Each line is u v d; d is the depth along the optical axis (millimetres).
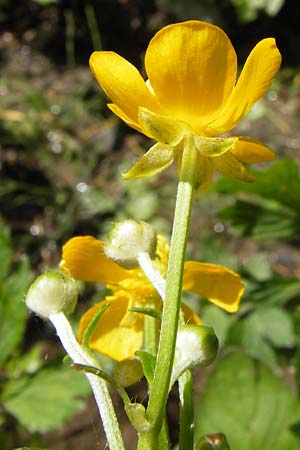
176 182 405
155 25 458
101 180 407
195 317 163
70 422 308
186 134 125
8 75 451
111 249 144
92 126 428
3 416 278
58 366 268
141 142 425
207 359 124
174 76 122
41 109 430
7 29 472
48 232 383
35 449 124
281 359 271
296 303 281
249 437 242
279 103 442
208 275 157
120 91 125
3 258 266
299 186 259
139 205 395
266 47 117
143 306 160
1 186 393
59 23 466
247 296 273
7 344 265
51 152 414
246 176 127
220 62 121
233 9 464
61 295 136
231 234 380
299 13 470
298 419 243
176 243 122
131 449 293
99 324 160
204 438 128
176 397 308
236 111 124
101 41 463
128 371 145
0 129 416
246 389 246
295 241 379
